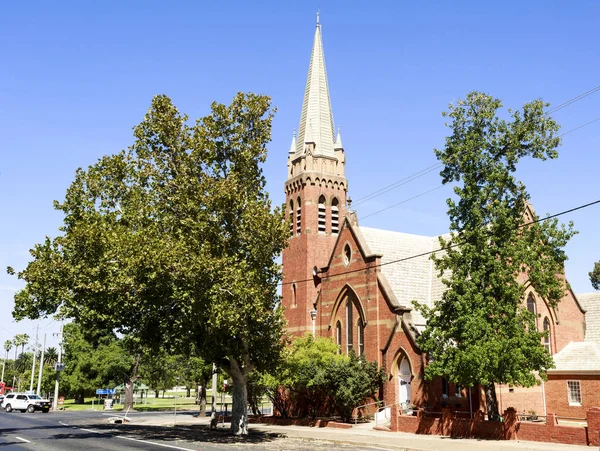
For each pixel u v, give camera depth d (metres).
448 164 36.22
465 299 33.09
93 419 56.47
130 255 33.22
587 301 51.50
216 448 29.09
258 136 39.44
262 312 35.41
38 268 34.72
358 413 46.00
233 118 38.44
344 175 63.97
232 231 36.72
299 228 61.78
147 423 51.84
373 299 47.47
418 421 37.28
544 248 34.09
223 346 37.44
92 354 86.94
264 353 39.19
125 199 39.34
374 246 50.75
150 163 37.84
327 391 47.16
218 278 33.28
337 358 46.25
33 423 49.28
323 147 63.94
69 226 39.19
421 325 45.12
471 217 35.25
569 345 44.62
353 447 30.97
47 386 103.94
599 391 40.41
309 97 65.88
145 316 37.59
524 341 31.47
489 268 33.81
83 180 39.38
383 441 32.59
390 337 44.66
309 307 57.72
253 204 36.69
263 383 46.50
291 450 28.86
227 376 52.94
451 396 41.78
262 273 37.47
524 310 33.03
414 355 42.50
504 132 35.34
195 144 36.56
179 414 68.44
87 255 35.44
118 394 109.50
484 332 32.25
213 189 35.75
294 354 46.16
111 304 34.84
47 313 37.00
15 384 154.75
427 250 53.97
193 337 38.47
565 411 42.06
